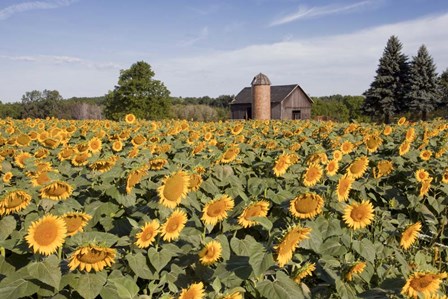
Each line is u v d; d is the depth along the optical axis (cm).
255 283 324
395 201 600
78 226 327
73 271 306
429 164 679
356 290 360
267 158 605
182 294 287
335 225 396
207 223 382
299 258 356
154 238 364
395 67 5809
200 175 517
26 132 1276
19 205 368
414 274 305
